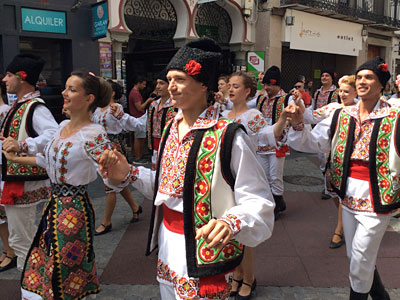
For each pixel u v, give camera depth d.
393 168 2.36
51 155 2.37
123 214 4.93
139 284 3.22
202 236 1.40
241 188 1.59
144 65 9.50
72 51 7.87
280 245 4.00
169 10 9.68
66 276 2.33
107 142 2.39
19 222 3.06
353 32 14.09
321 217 4.83
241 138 1.60
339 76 14.94
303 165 7.71
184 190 1.59
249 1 10.83
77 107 2.40
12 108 3.13
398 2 15.70
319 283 3.24
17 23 7.07
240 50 11.01
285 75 13.08
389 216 2.47
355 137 2.54
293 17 11.46
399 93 5.16
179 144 1.69
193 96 1.63
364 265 2.49
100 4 7.68
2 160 2.99
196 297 1.63
